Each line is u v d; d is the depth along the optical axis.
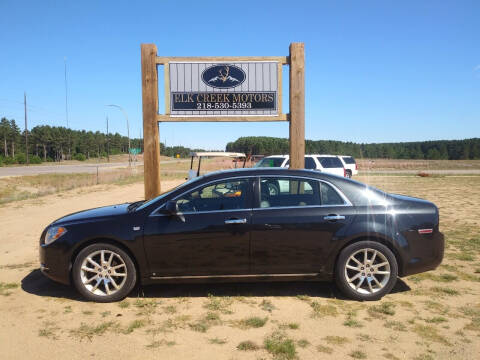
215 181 4.55
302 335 3.53
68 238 4.39
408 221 4.40
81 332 3.61
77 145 136.75
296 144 7.06
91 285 4.43
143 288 4.85
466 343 3.36
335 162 16.36
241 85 7.16
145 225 4.35
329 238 4.34
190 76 7.12
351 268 4.37
